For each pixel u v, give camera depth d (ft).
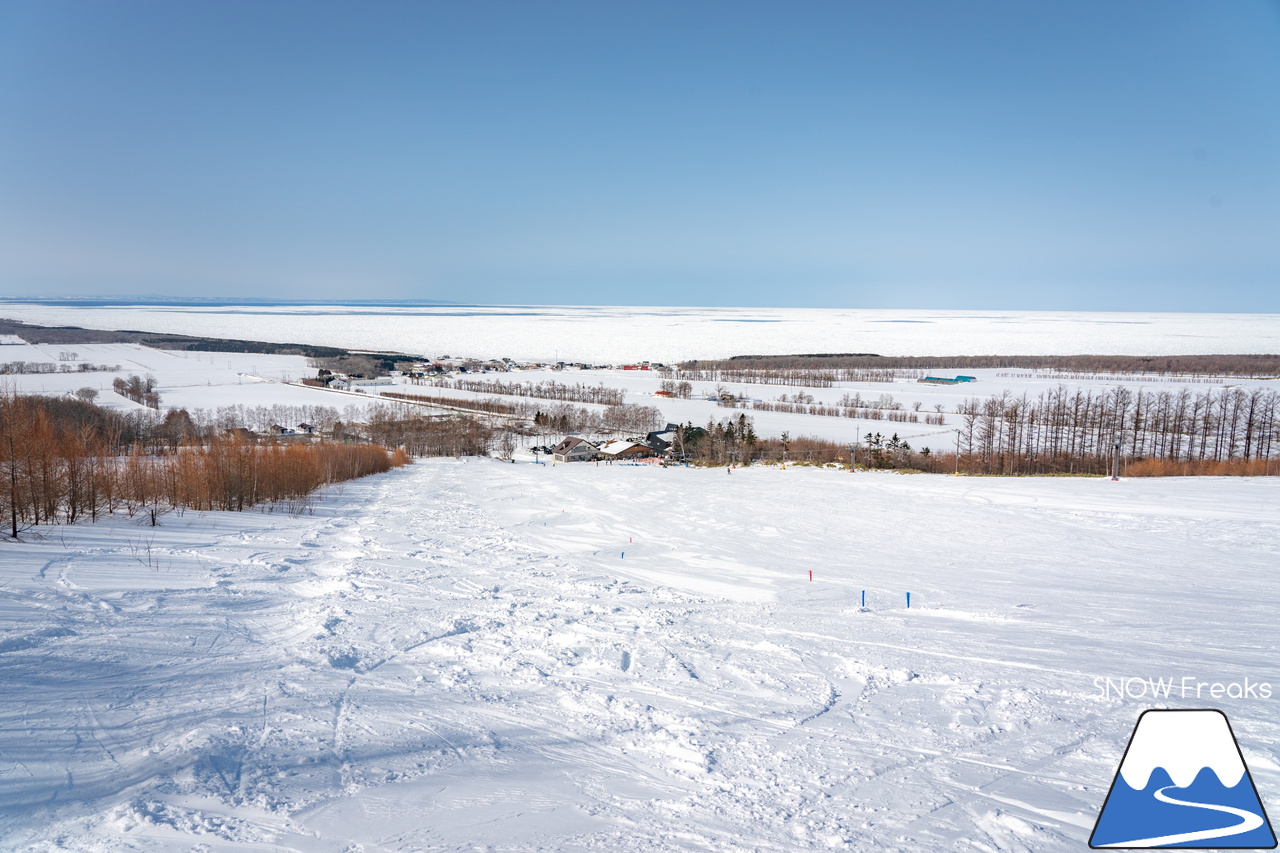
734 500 115.85
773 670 33.99
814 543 77.97
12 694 25.66
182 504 97.14
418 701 28.84
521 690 30.83
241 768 21.62
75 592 42.29
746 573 62.13
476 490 138.62
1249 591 52.60
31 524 67.72
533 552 73.41
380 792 20.79
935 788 21.71
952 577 59.31
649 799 20.83
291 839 17.87
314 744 23.82
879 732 26.27
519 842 18.08
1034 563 65.10
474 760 23.34
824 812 20.11
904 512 98.89
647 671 33.81
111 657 31.07
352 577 56.44
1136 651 36.83
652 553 73.15
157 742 22.99
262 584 51.34
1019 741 25.36
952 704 29.19
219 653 33.76
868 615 46.06
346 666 33.37
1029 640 39.22
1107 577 58.39
